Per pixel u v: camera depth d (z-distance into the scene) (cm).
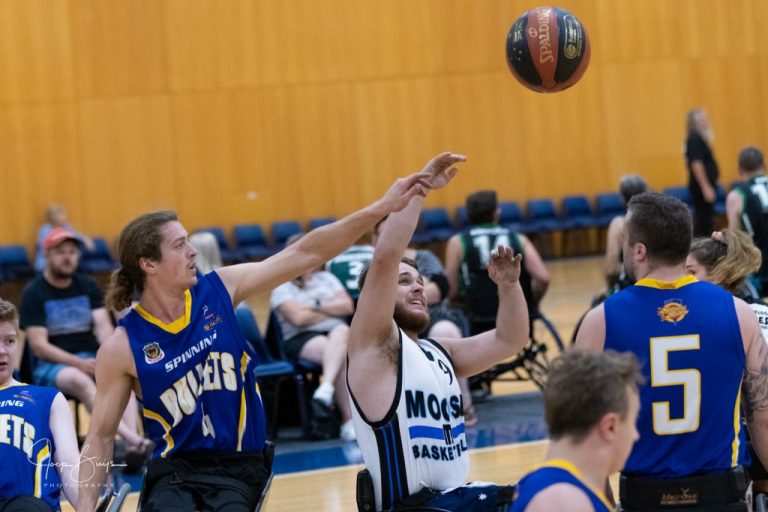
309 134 2405
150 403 519
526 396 1209
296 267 533
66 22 2267
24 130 2247
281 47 2386
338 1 2412
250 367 531
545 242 2525
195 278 523
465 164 2481
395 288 478
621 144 2570
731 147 2630
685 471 482
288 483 896
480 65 2488
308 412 1108
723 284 602
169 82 2325
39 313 999
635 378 340
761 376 493
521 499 331
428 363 492
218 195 2355
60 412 583
